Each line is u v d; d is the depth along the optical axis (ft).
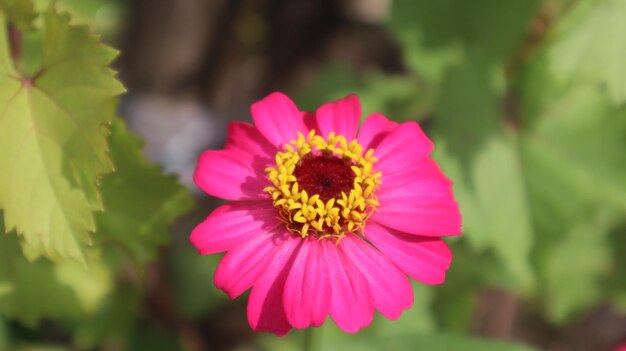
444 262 0.96
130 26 1.67
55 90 0.95
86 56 0.93
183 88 1.71
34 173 0.96
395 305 0.95
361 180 0.98
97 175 0.94
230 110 1.75
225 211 0.97
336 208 0.96
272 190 0.97
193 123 1.69
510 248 1.31
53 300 1.23
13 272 1.10
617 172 1.30
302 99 1.46
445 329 1.41
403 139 1.01
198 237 0.95
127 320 1.31
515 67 1.31
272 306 0.94
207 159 0.98
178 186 1.04
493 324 1.54
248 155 0.99
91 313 1.27
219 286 0.95
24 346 1.40
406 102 1.45
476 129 1.32
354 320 0.94
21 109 0.96
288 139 1.00
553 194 1.32
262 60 1.75
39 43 1.07
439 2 1.35
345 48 1.74
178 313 1.40
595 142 1.31
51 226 0.96
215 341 1.53
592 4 1.24
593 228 1.46
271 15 1.71
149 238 1.05
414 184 0.99
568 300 1.47
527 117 1.33
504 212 1.32
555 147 1.32
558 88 1.30
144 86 1.70
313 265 0.96
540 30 1.26
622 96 1.22
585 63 1.24
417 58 1.35
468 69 1.34
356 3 1.73
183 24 1.62
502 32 1.31
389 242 0.97
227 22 1.66
